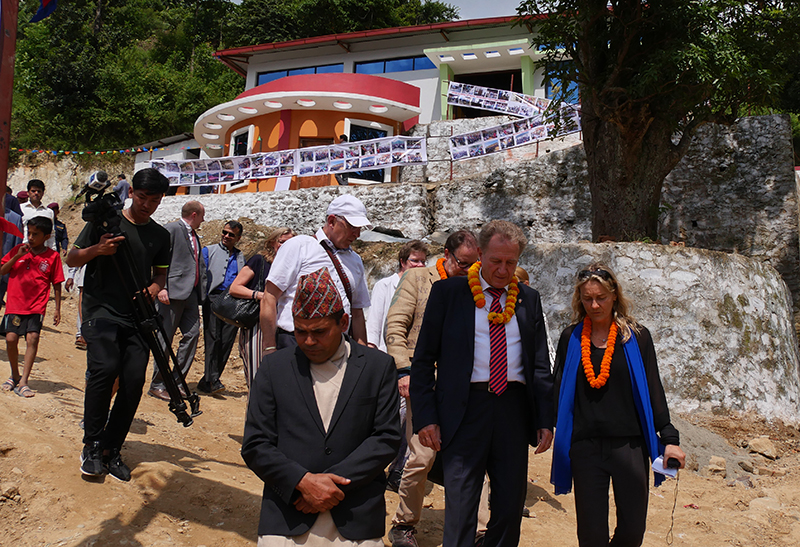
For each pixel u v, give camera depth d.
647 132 11.63
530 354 3.41
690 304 9.34
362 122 20.33
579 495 3.45
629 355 3.53
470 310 3.41
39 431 4.55
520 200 15.77
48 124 31.80
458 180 16.53
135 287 4.14
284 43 24.59
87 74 32.59
